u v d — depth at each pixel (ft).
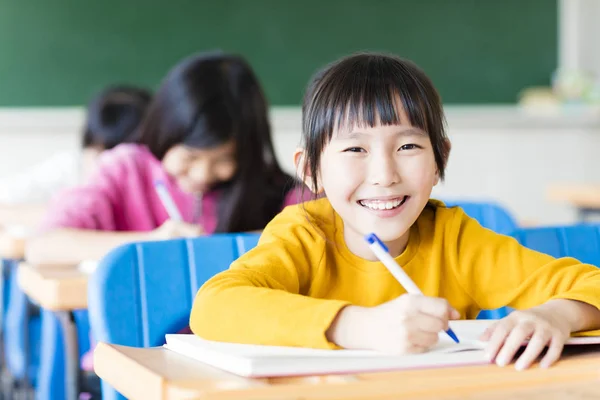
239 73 7.00
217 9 15.17
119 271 4.20
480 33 16.07
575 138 16.65
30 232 8.57
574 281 3.62
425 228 4.04
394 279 3.87
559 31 16.47
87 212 7.35
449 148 3.71
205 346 2.79
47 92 14.64
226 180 7.04
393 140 3.46
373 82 3.48
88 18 14.73
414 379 2.41
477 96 16.17
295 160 3.88
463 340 2.85
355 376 2.48
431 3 15.88
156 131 7.10
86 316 7.22
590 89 16.30
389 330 2.65
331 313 2.78
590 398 2.43
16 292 8.28
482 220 7.10
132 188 7.59
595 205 11.93
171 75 7.02
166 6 14.99
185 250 4.38
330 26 15.57
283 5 15.40
